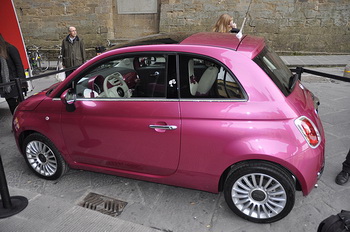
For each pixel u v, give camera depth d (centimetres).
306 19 1164
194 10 1240
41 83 891
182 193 325
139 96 289
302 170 243
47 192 333
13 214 284
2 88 475
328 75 346
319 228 185
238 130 248
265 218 268
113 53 294
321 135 266
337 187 325
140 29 1345
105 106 294
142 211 297
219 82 258
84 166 334
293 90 276
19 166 394
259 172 254
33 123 334
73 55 742
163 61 278
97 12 1335
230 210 295
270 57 294
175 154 276
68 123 315
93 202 313
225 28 519
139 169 303
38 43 1420
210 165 265
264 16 1191
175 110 266
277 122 243
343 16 1134
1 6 582
